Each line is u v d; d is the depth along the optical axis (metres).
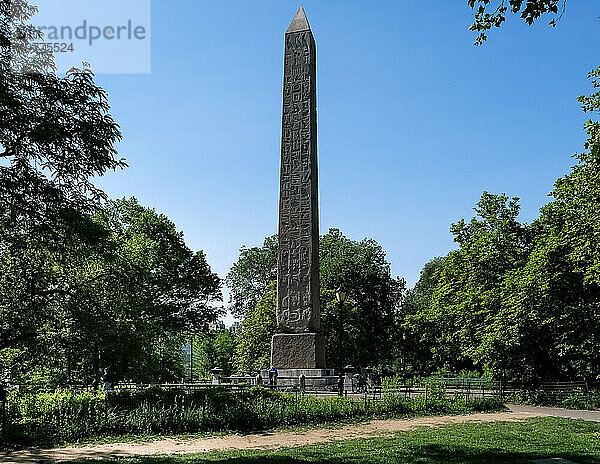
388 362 64.31
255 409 17.55
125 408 16.59
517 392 29.66
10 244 18.78
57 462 11.32
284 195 27.31
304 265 26.69
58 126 16.33
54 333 22.53
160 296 47.06
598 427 17.33
